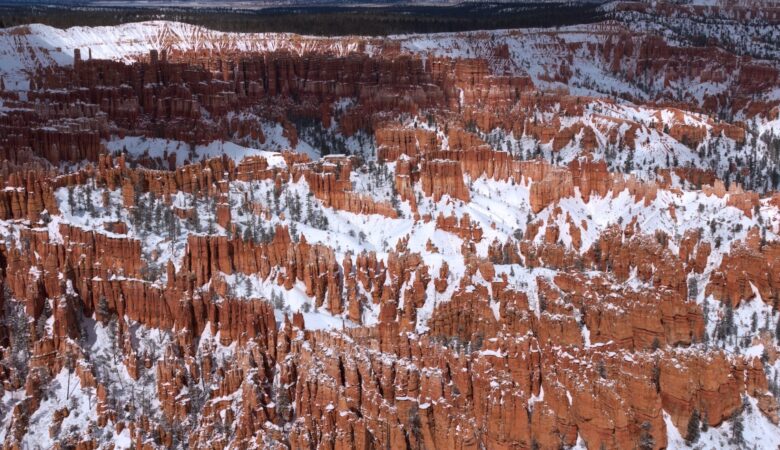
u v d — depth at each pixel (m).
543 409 138.50
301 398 142.88
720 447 142.50
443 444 137.25
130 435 142.75
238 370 148.62
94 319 161.88
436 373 142.75
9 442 141.38
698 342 162.00
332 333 153.88
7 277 162.62
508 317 162.75
